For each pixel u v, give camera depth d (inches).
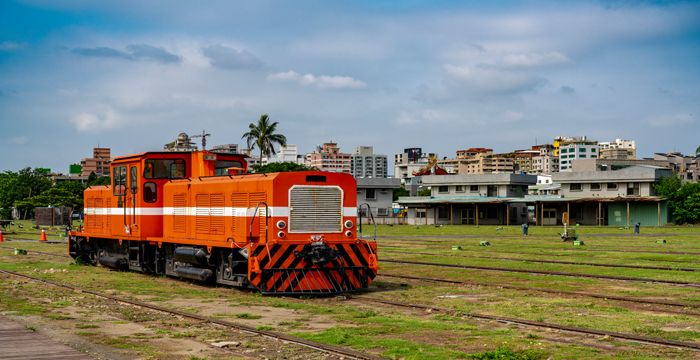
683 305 593.3
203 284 800.3
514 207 3545.8
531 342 438.0
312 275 696.4
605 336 451.5
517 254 1266.0
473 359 389.4
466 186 3673.7
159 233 912.9
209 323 518.9
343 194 725.9
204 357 398.3
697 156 7017.7
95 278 872.3
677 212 3213.6
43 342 440.8
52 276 898.7
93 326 503.2
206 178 813.9
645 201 3127.5
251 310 589.3
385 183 3708.2
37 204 3846.0
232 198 754.2
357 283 717.9
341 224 723.4
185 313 558.6
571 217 3430.1
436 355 398.0
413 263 1061.8
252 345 435.2
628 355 398.9
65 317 547.5
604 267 975.0
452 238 1999.3
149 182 906.1
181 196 856.9
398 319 530.0
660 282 783.1
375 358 387.2
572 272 905.5
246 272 735.7
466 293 700.7
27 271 971.9
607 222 3319.4
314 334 466.6
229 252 739.4
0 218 3206.2
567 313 558.9
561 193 3523.6
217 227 778.2
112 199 989.2
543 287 746.8
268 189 698.2
